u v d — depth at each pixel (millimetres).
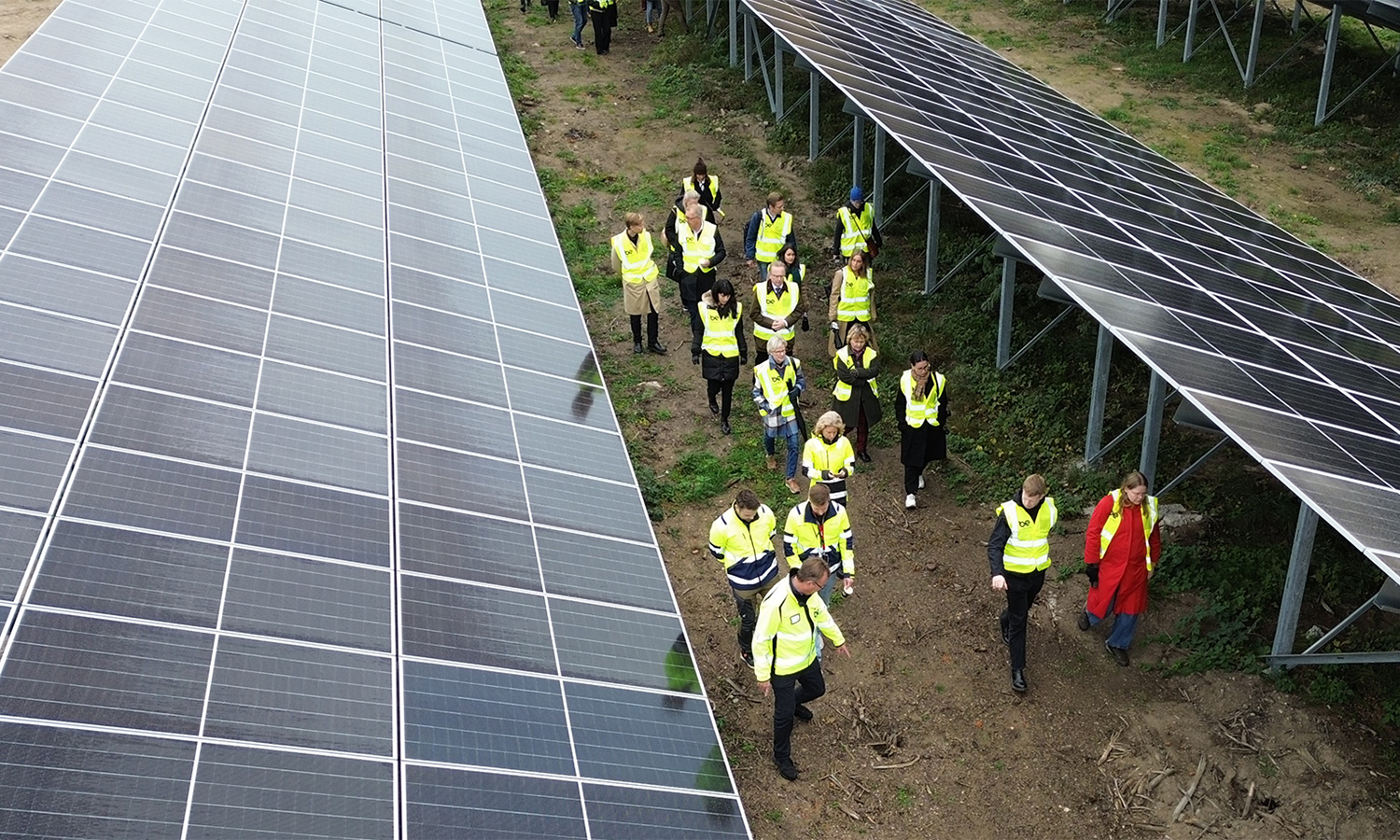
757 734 10656
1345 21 30719
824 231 21156
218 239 12117
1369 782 10008
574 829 7043
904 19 30094
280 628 7402
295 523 8398
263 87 17406
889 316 18344
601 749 7793
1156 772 10305
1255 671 11164
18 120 13047
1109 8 32844
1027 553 10734
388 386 10781
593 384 12859
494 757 7258
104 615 6855
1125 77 29250
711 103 26484
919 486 14344
